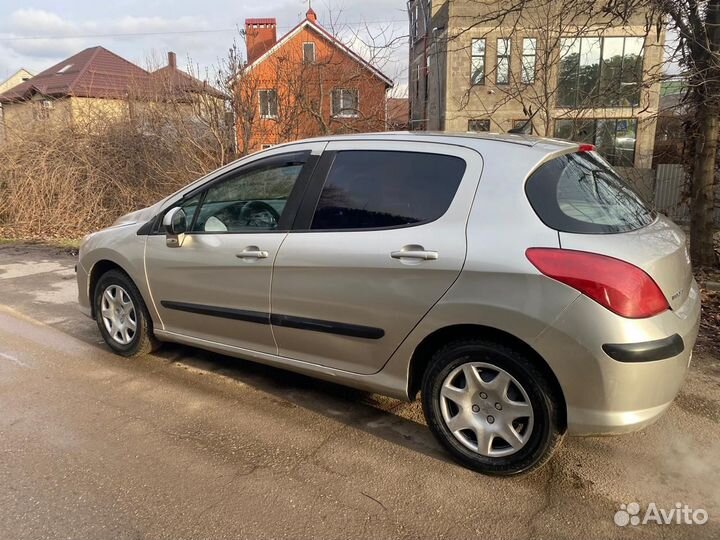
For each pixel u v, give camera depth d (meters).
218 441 3.14
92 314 4.59
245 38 10.73
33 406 3.55
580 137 8.89
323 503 2.59
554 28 7.76
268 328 3.43
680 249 2.78
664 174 16.23
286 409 3.54
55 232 10.79
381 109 11.12
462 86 14.36
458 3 10.61
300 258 3.18
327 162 3.28
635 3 6.21
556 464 2.91
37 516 2.48
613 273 2.38
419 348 2.90
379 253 2.89
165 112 11.75
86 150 11.47
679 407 3.51
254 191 3.56
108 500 2.60
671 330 2.45
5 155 11.16
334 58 10.79
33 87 19.89
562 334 2.43
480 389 2.75
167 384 3.91
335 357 3.19
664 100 8.95
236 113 10.61
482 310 2.60
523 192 2.64
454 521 2.47
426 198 2.88
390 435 3.21
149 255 4.00
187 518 2.48
